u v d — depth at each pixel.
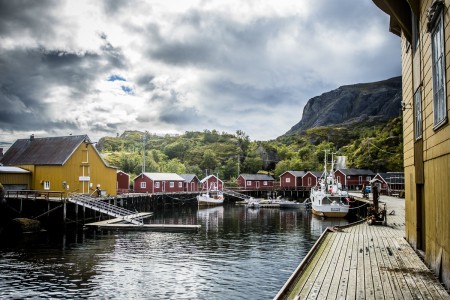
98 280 16.48
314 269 10.30
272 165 121.44
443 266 8.50
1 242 25.86
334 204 43.66
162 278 16.86
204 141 150.00
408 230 14.75
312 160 113.81
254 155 120.56
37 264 19.30
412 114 12.88
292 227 34.66
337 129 151.25
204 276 17.22
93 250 22.97
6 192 38.28
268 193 80.44
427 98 9.98
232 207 62.47
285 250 23.19
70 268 18.48
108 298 14.23
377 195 23.30
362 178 84.75
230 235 29.30
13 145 50.00
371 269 10.24
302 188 81.94
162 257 21.05
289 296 7.90
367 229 20.06
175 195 66.25
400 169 87.56
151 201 58.53
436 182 9.06
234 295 14.63
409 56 13.52
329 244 14.55
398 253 12.55
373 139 100.19
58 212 36.69
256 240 26.97
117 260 20.28
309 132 152.38
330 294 8.03
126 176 62.62
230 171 109.44
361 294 8.01
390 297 7.78
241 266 19.06
